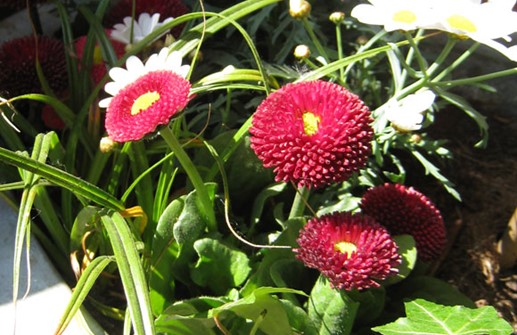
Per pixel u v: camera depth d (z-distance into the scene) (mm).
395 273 401
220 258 439
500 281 504
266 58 612
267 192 472
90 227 444
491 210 535
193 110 522
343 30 622
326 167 389
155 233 443
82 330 429
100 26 504
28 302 439
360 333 440
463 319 409
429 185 549
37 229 470
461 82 458
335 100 399
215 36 612
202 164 480
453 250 519
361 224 408
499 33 426
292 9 465
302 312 421
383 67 578
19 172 465
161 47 501
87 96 506
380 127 474
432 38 611
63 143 523
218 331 429
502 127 580
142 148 457
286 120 396
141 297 378
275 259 441
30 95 451
